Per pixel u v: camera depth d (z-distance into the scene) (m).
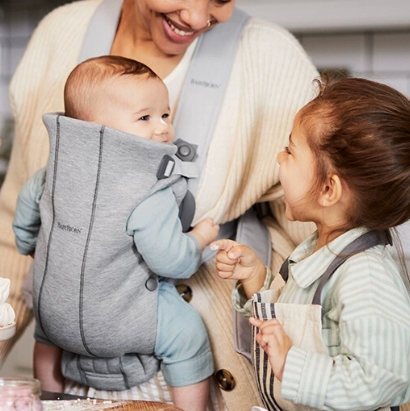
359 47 2.05
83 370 1.29
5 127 2.42
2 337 1.00
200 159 1.30
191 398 1.25
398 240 1.18
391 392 0.98
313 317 1.04
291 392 0.99
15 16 2.45
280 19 2.04
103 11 1.42
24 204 1.31
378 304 1.00
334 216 1.10
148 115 1.22
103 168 1.15
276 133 1.34
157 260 1.18
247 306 1.21
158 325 1.23
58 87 1.41
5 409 0.86
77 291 1.18
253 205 1.45
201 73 1.33
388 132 1.04
